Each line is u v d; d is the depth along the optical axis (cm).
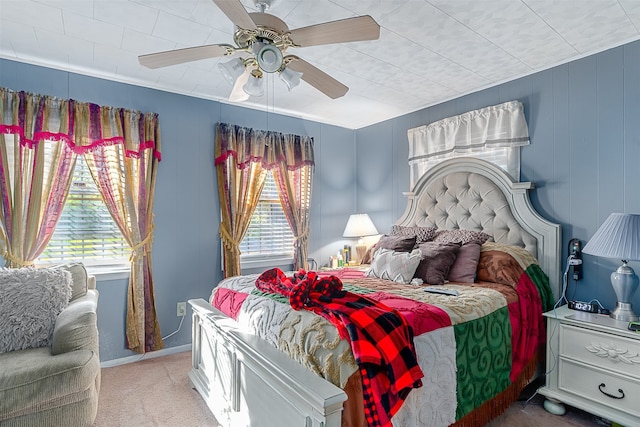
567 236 262
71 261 288
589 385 203
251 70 197
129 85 306
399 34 226
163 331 318
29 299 211
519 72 286
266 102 360
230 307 217
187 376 272
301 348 147
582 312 228
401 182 399
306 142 404
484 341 186
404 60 264
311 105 369
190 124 337
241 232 354
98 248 297
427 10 199
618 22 211
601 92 247
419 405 149
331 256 432
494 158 311
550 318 223
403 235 313
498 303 206
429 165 363
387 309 162
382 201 421
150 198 308
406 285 237
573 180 260
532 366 228
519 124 288
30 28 219
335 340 139
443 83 309
